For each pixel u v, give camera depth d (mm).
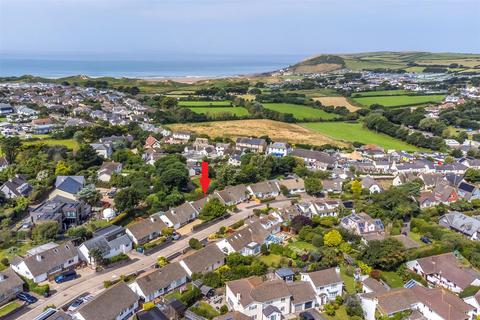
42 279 84625
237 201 133250
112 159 165500
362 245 102125
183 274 85438
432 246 102688
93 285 83688
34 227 103875
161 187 131500
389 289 82375
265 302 75250
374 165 172875
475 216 124750
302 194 144500
